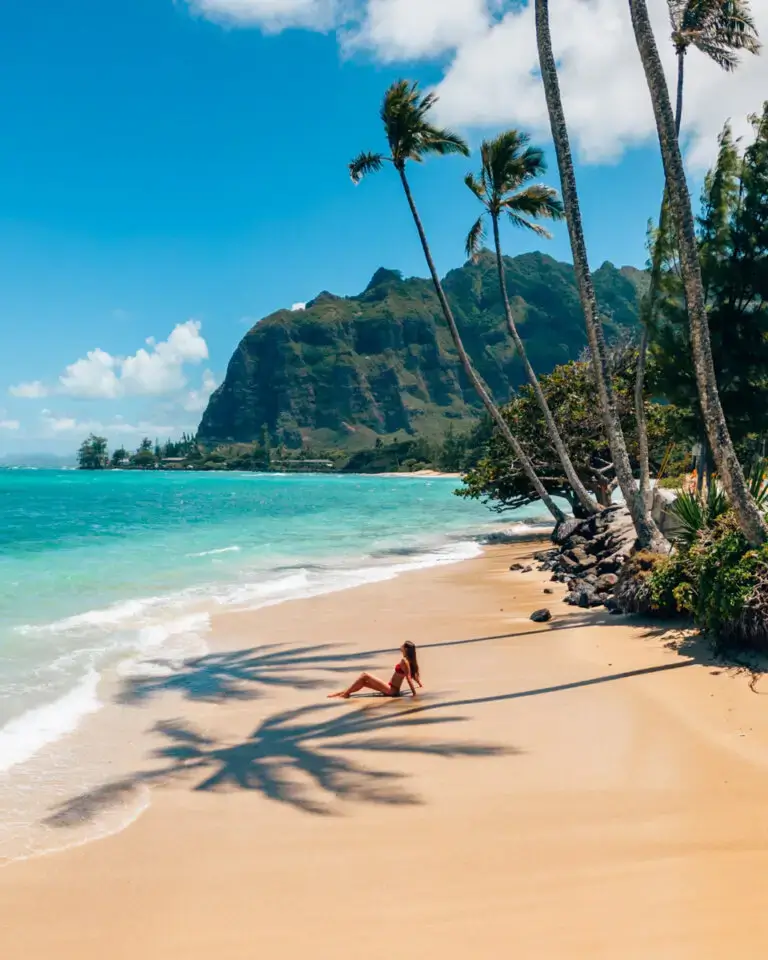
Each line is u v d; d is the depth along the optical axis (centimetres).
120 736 817
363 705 927
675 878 485
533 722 830
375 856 544
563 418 2956
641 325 1827
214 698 959
